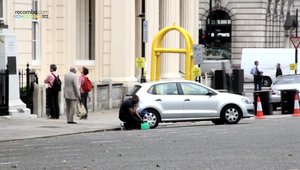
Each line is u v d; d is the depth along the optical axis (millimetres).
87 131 51625
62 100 66312
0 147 40875
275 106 77062
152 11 90438
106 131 52875
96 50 83000
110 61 82750
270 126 54625
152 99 55844
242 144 41281
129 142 43094
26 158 35406
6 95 58094
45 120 58344
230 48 167500
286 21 173375
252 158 34906
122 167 31797
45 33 77062
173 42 94438
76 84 56438
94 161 33969
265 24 167750
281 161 33812
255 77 104688
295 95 72625
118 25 82312
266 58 127500
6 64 58438
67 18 78812
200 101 57062
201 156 35750
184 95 56781
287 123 58156
